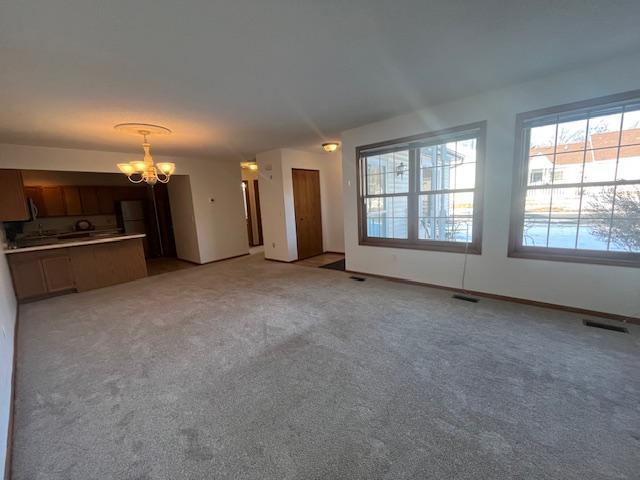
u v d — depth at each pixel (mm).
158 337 2832
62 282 4441
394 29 1812
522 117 2914
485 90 3047
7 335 2451
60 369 2344
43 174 6348
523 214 3123
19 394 2037
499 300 3324
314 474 1356
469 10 1647
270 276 4938
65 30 1630
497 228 3252
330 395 1889
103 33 1685
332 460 1425
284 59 2123
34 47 1777
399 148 3918
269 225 6215
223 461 1448
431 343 2461
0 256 3365
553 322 2717
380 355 2316
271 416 1733
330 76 2459
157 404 1885
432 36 1915
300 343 2572
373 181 4402
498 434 1526
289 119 3633
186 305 3686
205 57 2033
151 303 3842
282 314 3229
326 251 6883
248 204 8727
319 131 4367
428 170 3799
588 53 2270
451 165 3586
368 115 3688
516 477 1295
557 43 2086
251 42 1877
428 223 3908
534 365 2090
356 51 2066
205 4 1475
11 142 4004
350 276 4668
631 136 2520
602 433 1502
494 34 1924
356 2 1524
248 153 5973
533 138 2979
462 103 3268
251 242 8797
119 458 1493
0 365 1778
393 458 1418
